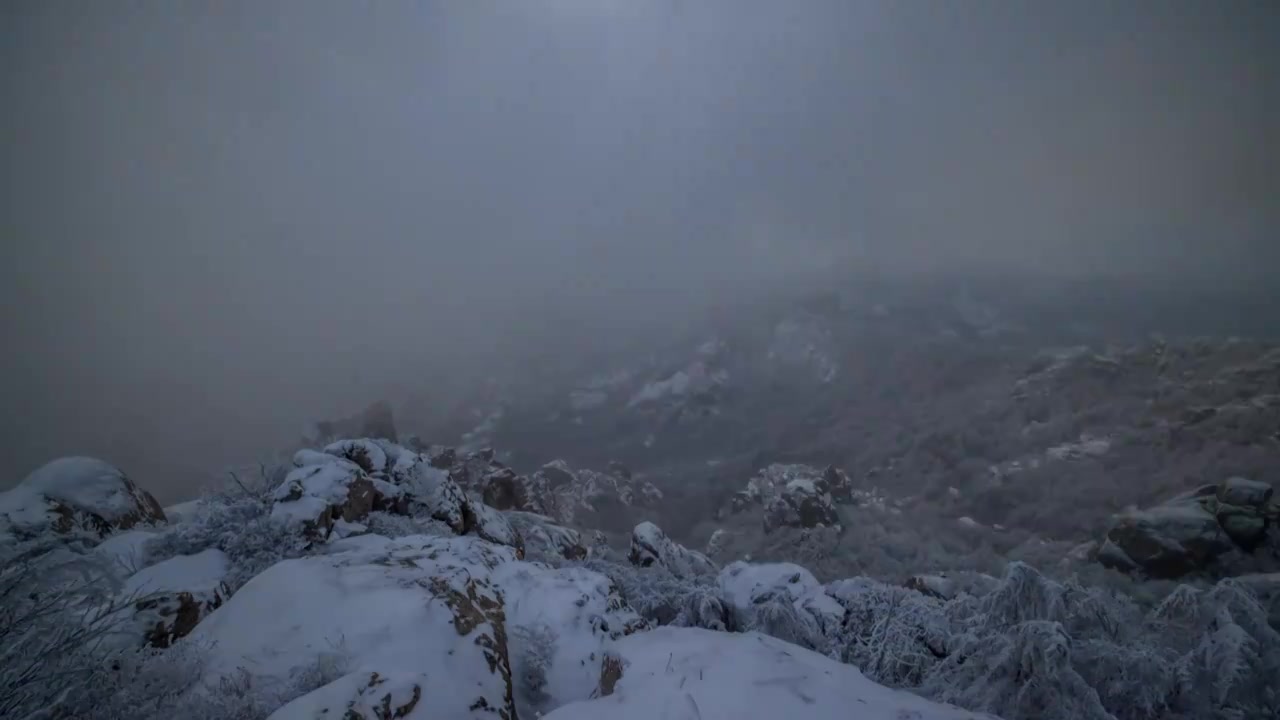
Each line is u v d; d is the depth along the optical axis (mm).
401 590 5492
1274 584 7824
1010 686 6383
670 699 4801
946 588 10664
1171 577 31438
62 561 4270
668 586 10133
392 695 4051
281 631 5004
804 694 5402
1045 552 42531
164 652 4746
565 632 5957
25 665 3652
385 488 9773
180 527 8070
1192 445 56750
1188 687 6301
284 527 7793
